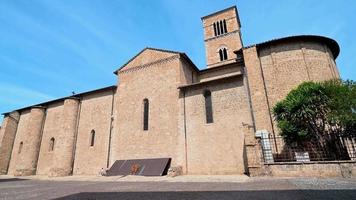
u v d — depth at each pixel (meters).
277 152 17.16
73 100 27.67
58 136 26.47
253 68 20.58
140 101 24.06
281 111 16.44
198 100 21.00
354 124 13.75
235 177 15.05
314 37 20.47
